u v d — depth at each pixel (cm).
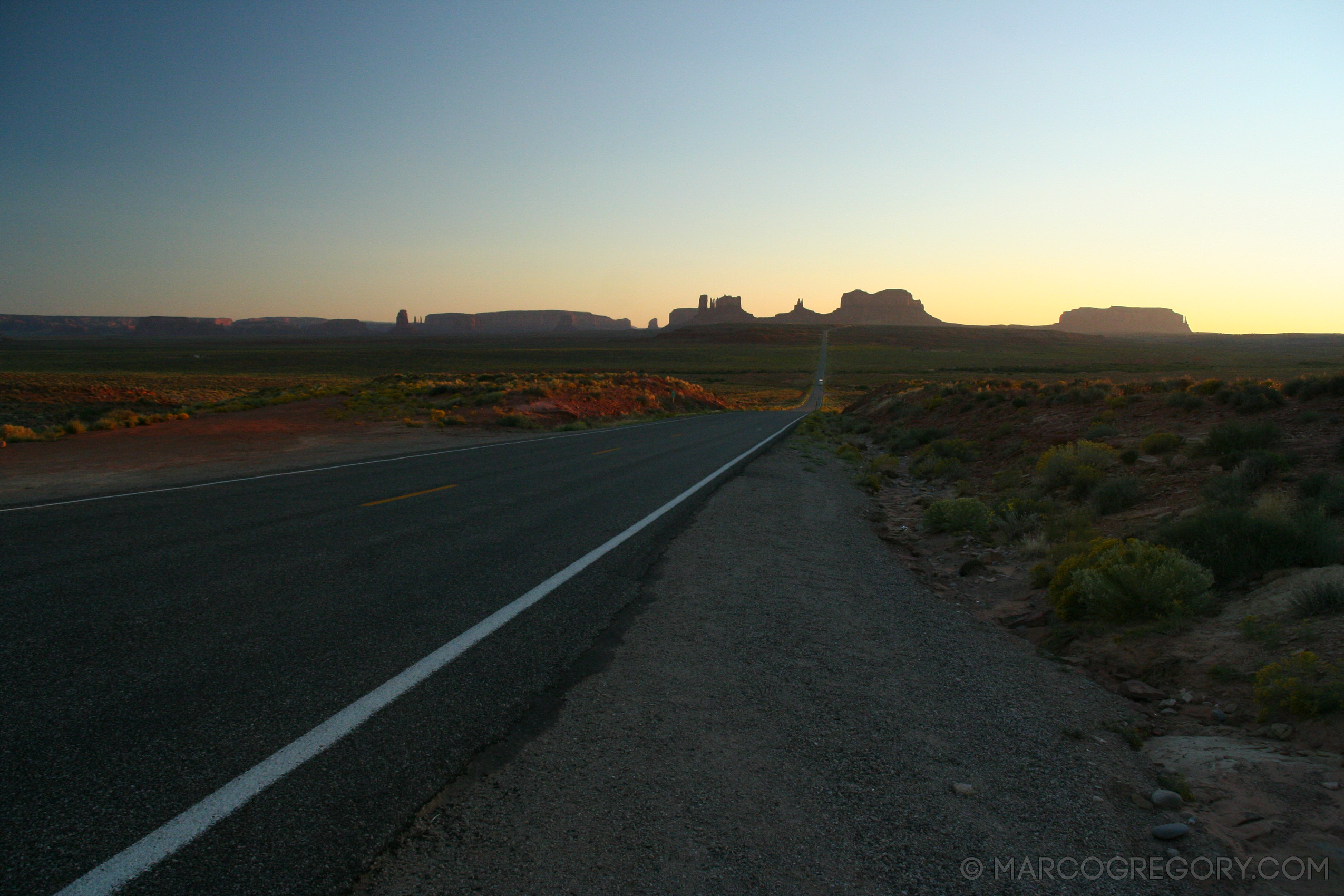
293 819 272
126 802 277
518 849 264
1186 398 1527
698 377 11975
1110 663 513
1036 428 1808
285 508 931
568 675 432
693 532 900
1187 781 339
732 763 336
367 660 434
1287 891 254
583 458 1691
